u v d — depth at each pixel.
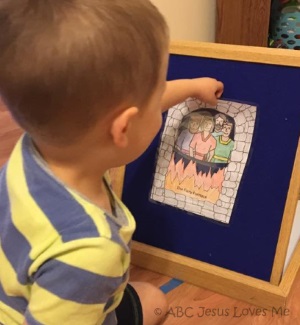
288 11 1.50
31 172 0.62
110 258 0.59
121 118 0.59
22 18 0.53
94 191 0.68
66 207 0.60
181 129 1.01
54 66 0.52
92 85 0.54
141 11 0.56
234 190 0.97
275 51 0.90
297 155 0.90
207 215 1.00
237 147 0.96
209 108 0.98
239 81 0.94
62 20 0.52
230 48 0.93
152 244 1.07
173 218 1.04
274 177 0.93
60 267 0.58
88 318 0.62
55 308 0.59
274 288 0.95
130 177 1.07
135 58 0.55
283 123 0.91
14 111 0.58
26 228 0.61
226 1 1.49
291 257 1.03
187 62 0.97
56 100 0.55
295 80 0.89
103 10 0.53
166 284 1.03
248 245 0.97
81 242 0.58
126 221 0.71
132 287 0.94
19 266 0.62
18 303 0.67
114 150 0.63
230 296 1.00
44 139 0.60
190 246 1.03
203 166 0.99
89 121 0.57
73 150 0.61
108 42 0.53
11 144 1.70
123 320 0.88
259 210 0.95
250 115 0.94
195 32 1.54
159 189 1.04
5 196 0.63
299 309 0.96
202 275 1.01
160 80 0.61
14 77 0.54
